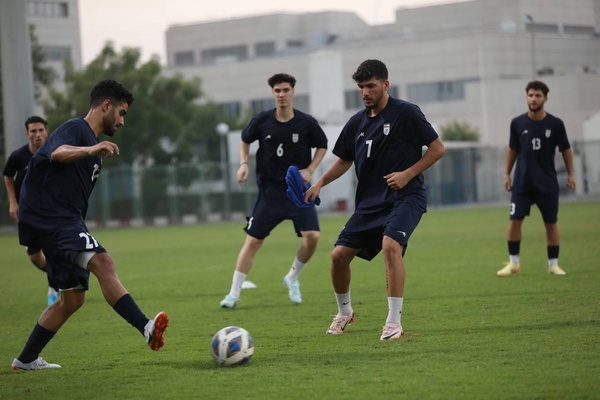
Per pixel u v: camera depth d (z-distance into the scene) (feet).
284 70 291.38
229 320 42.29
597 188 183.21
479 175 199.31
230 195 178.09
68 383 28.19
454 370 27.78
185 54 384.88
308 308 45.62
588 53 247.70
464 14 303.48
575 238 81.71
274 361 30.60
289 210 47.37
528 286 49.34
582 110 220.84
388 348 32.12
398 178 33.71
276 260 76.33
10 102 127.65
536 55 251.19
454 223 118.83
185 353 33.32
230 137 194.18
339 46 290.35
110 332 39.99
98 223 170.30
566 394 24.35
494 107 246.06
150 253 91.45
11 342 38.63
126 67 207.51
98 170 30.71
